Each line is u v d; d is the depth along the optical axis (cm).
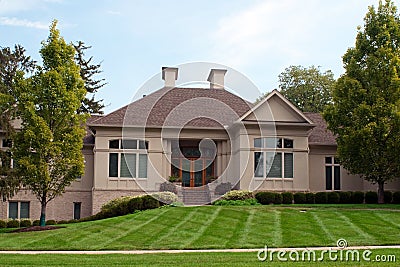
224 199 2105
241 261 1075
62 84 1808
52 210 2481
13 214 2448
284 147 2508
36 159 1788
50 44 1841
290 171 2494
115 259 1120
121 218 1792
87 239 1457
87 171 2542
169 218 1719
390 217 1695
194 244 1339
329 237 1392
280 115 2491
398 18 2291
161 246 1328
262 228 1528
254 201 2131
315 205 2173
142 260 1099
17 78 1845
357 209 1964
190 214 1769
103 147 2439
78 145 1856
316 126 2723
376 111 2133
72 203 2506
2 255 1210
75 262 1083
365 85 2230
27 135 1756
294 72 4459
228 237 1418
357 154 2208
